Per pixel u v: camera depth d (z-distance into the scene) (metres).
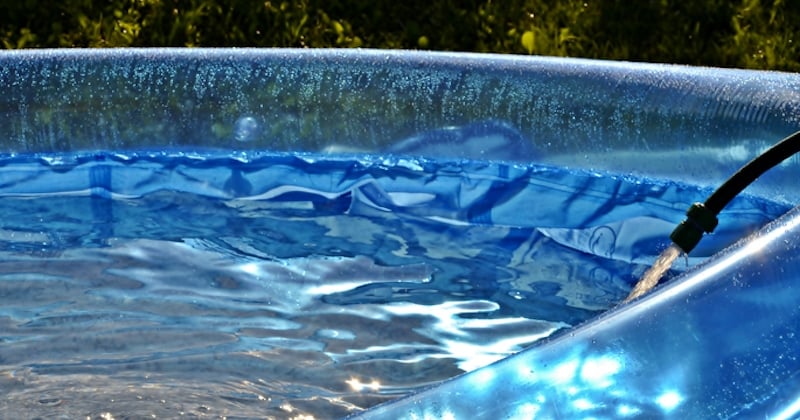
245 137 2.76
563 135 2.64
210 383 1.82
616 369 1.29
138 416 1.71
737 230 2.36
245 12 4.73
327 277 2.22
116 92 2.78
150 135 2.77
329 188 2.63
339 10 4.79
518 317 2.08
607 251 2.37
